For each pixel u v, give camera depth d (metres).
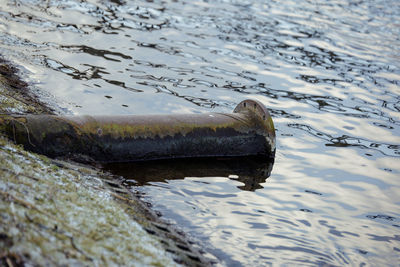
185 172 5.40
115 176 5.19
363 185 5.54
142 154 5.42
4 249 3.95
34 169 4.74
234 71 7.25
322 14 10.07
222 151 5.65
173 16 8.81
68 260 4.10
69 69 6.73
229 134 5.66
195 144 5.56
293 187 5.43
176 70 7.09
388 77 7.49
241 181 5.41
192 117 5.64
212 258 4.62
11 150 4.88
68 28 7.75
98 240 4.31
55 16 8.05
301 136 6.16
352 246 4.88
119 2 9.22
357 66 7.72
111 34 7.78
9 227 4.11
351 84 7.25
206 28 8.39
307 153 5.91
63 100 6.10
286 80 7.20
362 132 6.32
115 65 6.99
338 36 8.76
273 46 8.05
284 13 9.85
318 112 6.60
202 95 6.63
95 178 5.04
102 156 5.31
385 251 4.87
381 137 6.27
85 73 6.70
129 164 5.38
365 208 5.27
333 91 7.06
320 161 5.81
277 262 4.68
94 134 5.28
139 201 4.97
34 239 4.11
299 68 7.52
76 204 4.54
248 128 5.72
